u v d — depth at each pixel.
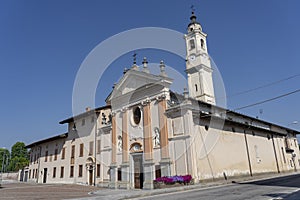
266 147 34.53
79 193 20.30
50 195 18.56
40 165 42.66
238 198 11.46
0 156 73.81
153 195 15.88
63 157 36.94
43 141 42.03
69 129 37.12
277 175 30.42
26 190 23.73
